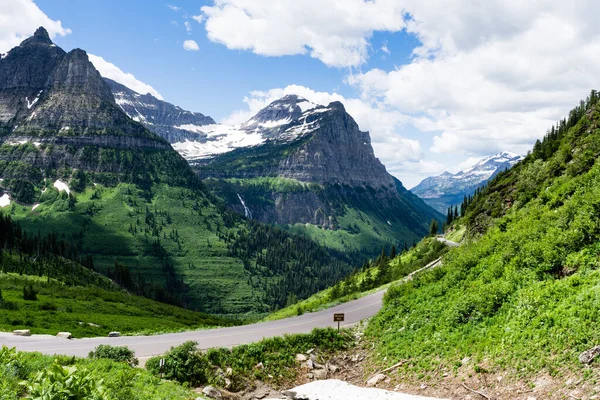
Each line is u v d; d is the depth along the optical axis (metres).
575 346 19.50
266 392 30.11
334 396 26.02
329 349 37.81
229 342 41.66
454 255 52.22
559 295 24.22
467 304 31.19
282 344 36.72
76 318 75.81
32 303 90.38
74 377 11.09
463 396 21.16
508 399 19.02
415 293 43.44
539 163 76.56
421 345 30.45
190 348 31.44
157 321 95.06
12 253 167.62
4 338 44.88
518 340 22.80
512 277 30.64
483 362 23.31
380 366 31.41
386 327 39.97
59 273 161.25
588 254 27.20
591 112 75.12
